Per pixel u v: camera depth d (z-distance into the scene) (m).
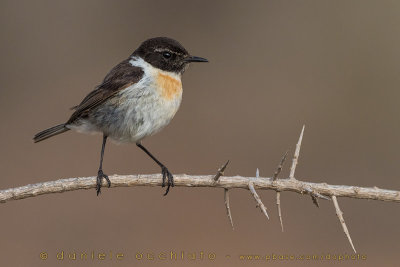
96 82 16.77
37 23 18.28
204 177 6.76
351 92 16.77
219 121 16.20
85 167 14.74
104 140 9.10
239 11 18.88
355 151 15.18
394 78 16.91
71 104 16.20
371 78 17.03
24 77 17.25
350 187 6.30
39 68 17.53
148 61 9.04
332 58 17.62
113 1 18.69
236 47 18.20
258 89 16.91
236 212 13.40
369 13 18.00
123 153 15.36
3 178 14.07
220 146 15.31
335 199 6.23
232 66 17.78
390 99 16.45
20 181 13.99
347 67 17.31
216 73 17.62
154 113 8.83
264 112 16.22
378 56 17.38
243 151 15.14
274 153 15.05
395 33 17.50
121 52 17.88
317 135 15.61
